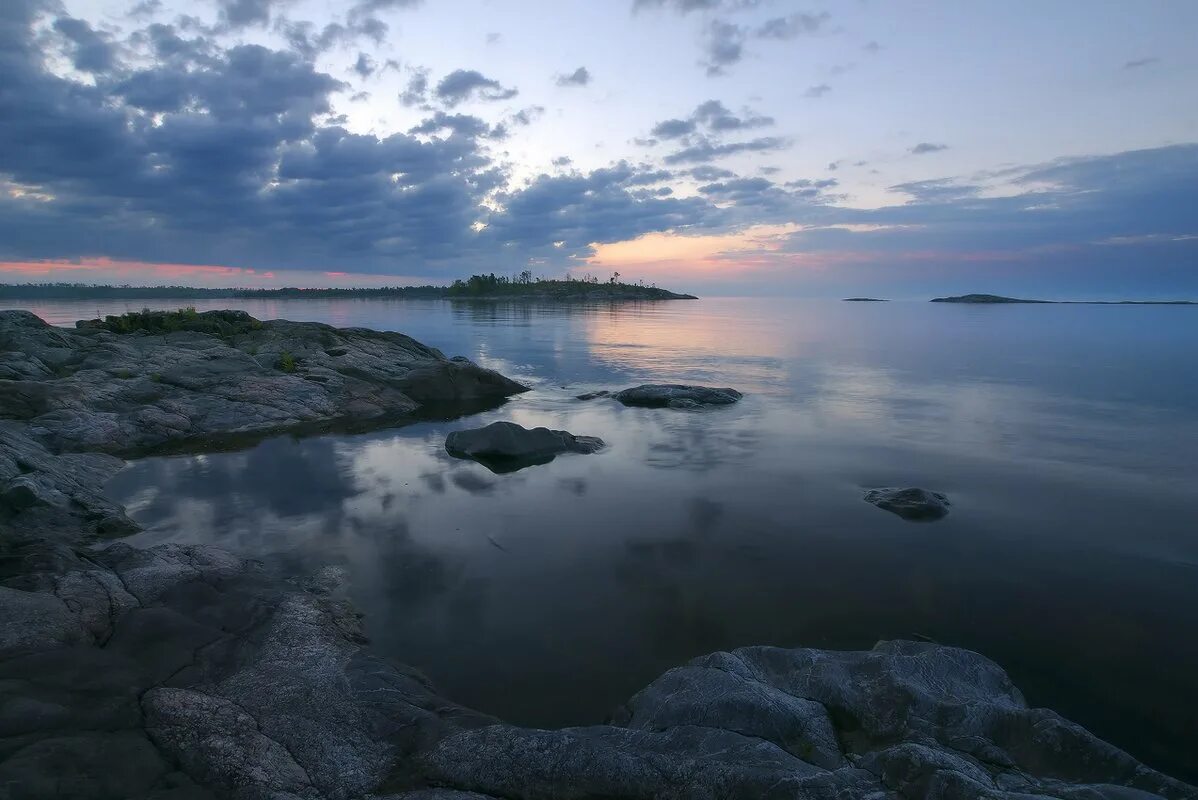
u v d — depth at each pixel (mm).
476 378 25500
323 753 5250
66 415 16438
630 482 14055
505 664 7320
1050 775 5047
